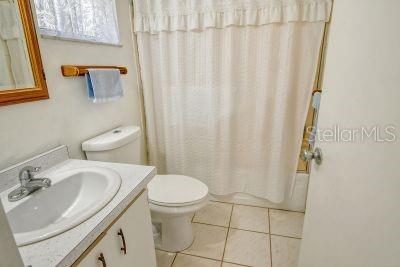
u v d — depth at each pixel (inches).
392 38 19.2
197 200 54.4
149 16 68.4
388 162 19.2
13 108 36.4
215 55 66.4
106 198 30.9
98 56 55.9
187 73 71.2
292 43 60.1
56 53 44.1
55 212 36.3
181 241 61.6
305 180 73.5
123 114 67.2
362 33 24.4
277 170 71.2
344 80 28.3
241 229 69.6
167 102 75.0
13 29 36.6
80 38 50.3
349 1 27.9
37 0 40.3
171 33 69.0
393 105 18.7
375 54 21.7
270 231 68.5
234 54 65.1
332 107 31.7
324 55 62.6
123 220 33.1
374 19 22.2
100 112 57.0
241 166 77.0
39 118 41.0
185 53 69.3
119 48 63.9
